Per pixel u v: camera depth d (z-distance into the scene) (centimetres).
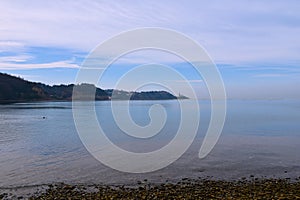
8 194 1647
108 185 1822
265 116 7656
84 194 1636
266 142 3522
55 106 12119
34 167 2284
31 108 10781
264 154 2784
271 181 1914
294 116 7638
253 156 2689
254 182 1888
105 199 1538
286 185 1809
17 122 6156
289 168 2262
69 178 1980
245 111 9956
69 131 4553
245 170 2194
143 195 1599
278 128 4975
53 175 2053
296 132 4478
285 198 1502
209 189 1714
